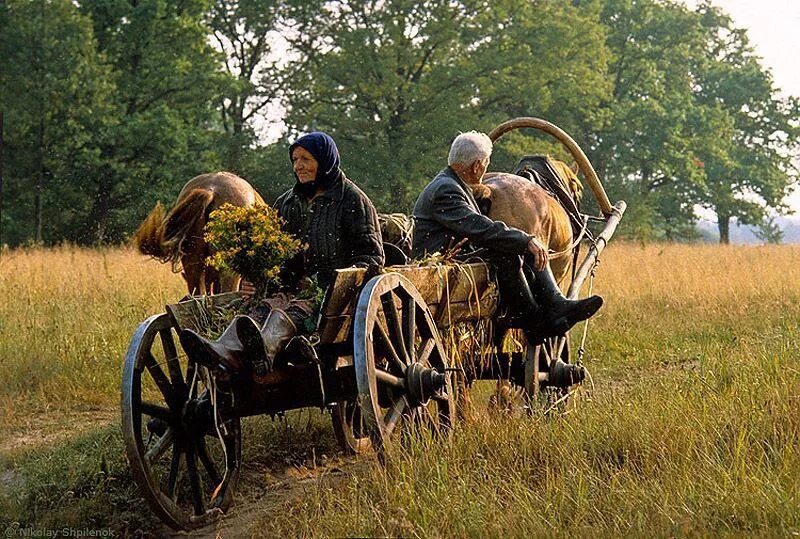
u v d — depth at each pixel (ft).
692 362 34.35
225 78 145.28
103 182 131.23
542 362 26.76
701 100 222.07
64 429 27.76
